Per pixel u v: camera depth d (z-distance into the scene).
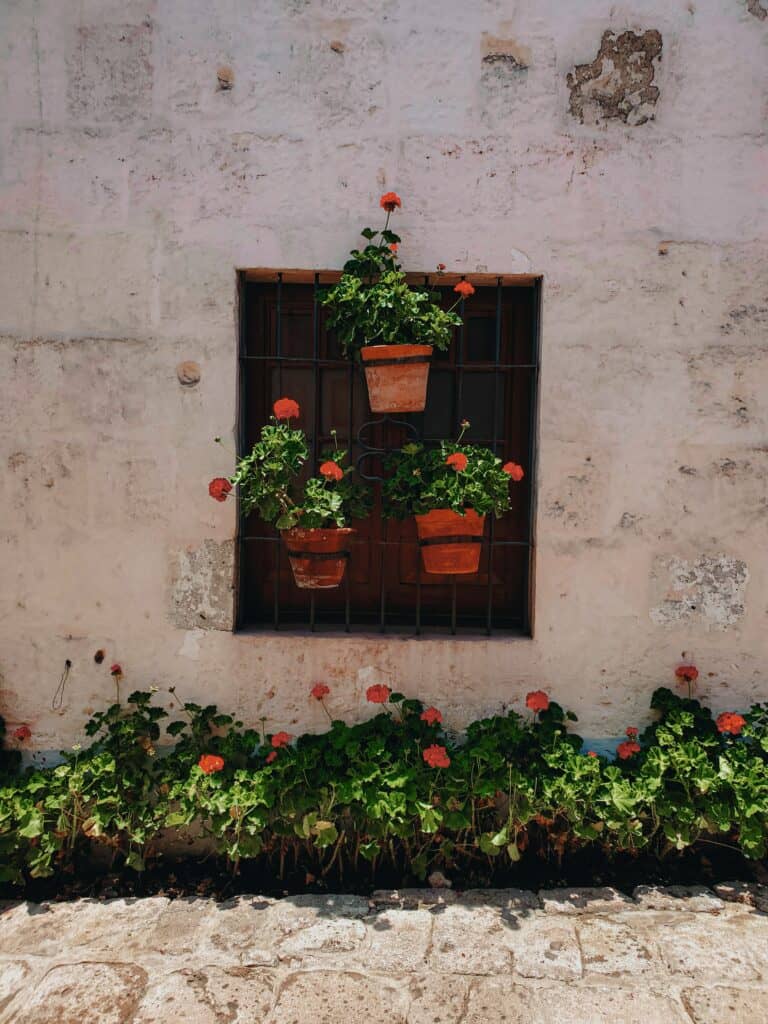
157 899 2.73
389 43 2.98
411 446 2.92
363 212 3.02
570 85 3.00
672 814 2.79
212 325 3.03
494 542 3.14
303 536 2.84
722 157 3.03
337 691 3.09
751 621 3.12
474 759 2.84
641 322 3.05
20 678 3.10
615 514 3.09
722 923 2.57
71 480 3.06
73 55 2.97
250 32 2.97
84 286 3.02
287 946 2.44
